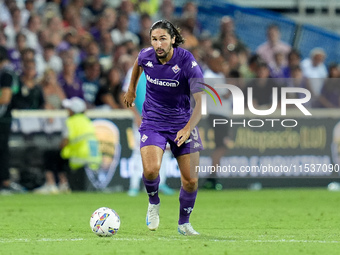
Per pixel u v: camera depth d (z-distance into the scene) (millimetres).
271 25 67500
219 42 62094
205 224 31219
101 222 25594
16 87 50531
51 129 51094
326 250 22078
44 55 57188
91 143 51594
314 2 76625
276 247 22797
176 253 21062
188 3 67375
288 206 41062
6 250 21984
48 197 47531
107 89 53438
